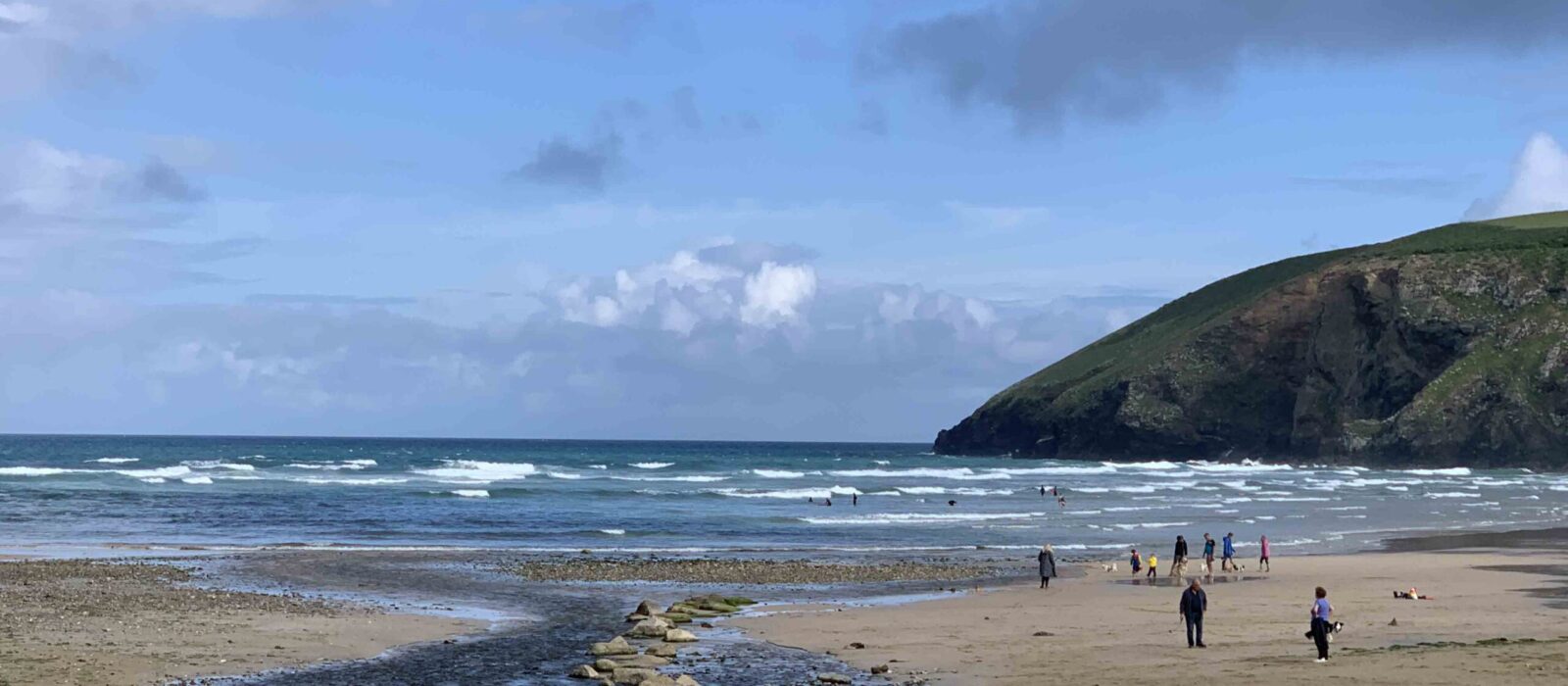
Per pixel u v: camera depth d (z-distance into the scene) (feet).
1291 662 75.61
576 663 79.97
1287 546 187.83
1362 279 595.47
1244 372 625.82
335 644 85.92
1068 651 84.74
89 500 257.55
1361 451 547.90
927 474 445.37
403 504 265.13
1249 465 574.56
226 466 407.03
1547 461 505.66
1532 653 73.92
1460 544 190.80
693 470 458.91
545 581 131.64
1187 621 86.43
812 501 295.89
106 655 77.77
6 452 607.37
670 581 132.98
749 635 92.99
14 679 69.15
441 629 94.58
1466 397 530.27
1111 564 156.76
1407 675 67.92
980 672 76.33
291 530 201.87
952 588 129.18
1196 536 204.74
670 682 69.62
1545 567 149.79
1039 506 286.25
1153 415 631.97
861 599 119.03
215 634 87.61
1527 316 554.46
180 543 176.35
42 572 126.82
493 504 270.05
